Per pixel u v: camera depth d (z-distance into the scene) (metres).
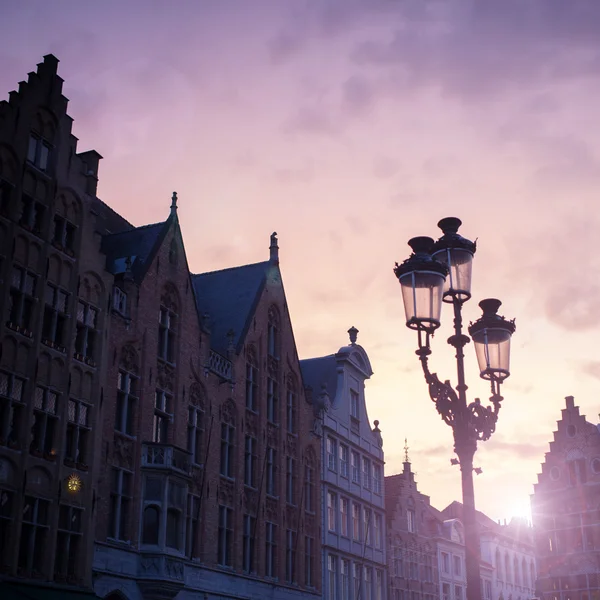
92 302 30.41
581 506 67.25
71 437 28.36
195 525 34.38
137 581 30.06
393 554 56.47
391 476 61.25
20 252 27.61
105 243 36.16
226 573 35.88
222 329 40.91
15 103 28.58
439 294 13.30
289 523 42.53
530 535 87.19
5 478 25.38
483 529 76.75
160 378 33.38
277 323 44.28
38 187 29.00
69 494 27.61
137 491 30.88
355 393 54.50
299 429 44.78
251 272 44.22
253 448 40.09
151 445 31.64
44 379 27.52
